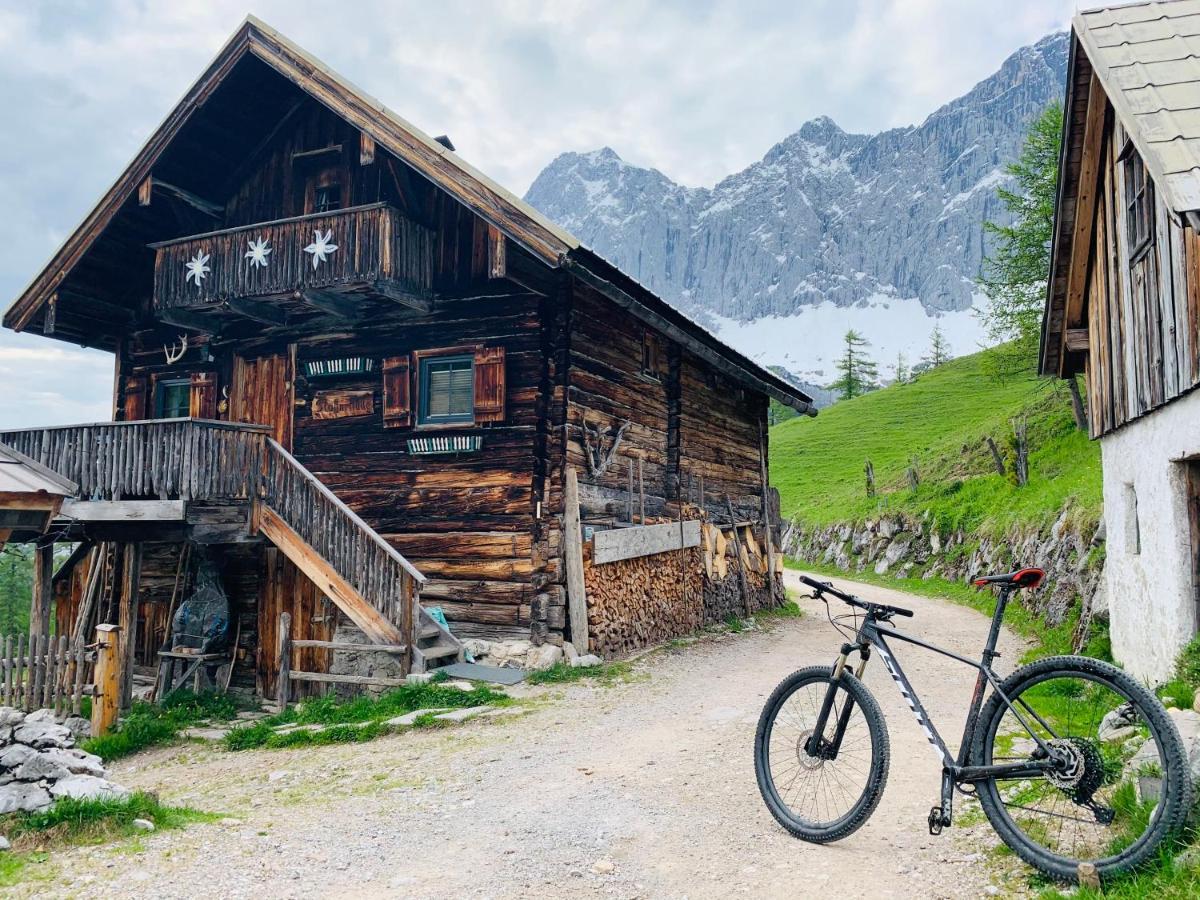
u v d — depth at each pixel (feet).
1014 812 14.76
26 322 46.65
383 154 43.21
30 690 33.91
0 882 14.17
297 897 13.62
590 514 41.06
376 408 43.27
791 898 12.87
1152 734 11.56
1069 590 46.50
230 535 37.70
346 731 29.07
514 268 39.70
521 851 15.62
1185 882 10.44
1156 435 26.11
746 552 62.13
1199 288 21.86
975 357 241.14
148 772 28.02
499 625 38.58
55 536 37.96
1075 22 23.88
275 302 42.42
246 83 43.65
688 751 23.02
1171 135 18.65
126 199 44.21
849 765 17.83
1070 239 32.99
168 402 51.01
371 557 35.70
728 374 57.67
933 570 86.94
